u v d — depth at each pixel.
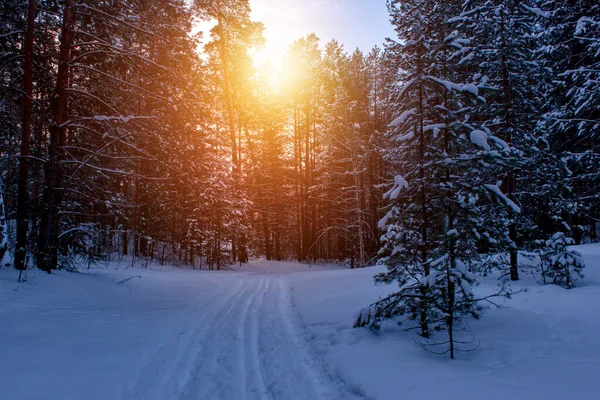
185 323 7.74
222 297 11.49
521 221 10.40
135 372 4.83
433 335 6.16
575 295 7.51
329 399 4.43
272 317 8.89
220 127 23.61
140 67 10.85
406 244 5.99
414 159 6.47
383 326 7.03
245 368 5.45
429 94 6.64
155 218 18.47
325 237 35.25
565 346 5.09
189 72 12.58
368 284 11.84
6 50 9.69
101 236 13.09
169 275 14.87
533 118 11.34
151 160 11.14
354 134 22.89
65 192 11.20
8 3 9.58
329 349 5.97
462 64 11.52
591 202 14.05
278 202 31.97
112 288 10.49
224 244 23.23
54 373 4.32
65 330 6.09
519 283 9.68
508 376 4.11
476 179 5.67
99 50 10.19
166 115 11.66
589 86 12.46
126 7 10.84
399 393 4.04
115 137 9.79
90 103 11.73
